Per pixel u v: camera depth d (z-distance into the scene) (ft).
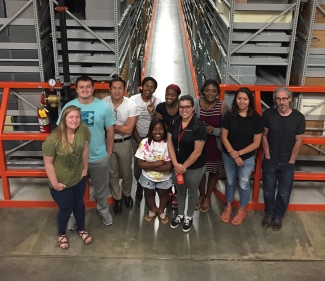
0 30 14.01
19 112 15.14
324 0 13.74
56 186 11.27
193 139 11.97
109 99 13.06
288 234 13.46
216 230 13.64
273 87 14.33
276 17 13.88
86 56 14.47
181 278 11.55
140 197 15.21
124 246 12.84
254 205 14.65
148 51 37.37
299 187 15.90
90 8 13.87
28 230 13.56
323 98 14.88
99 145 12.45
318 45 14.37
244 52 14.48
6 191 14.64
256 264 12.14
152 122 12.68
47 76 15.43
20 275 11.62
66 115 10.64
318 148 15.67
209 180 14.46
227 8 15.24
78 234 13.30
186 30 43.68
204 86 12.84
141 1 30.27
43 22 14.88
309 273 11.80
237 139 12.75
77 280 11.46
